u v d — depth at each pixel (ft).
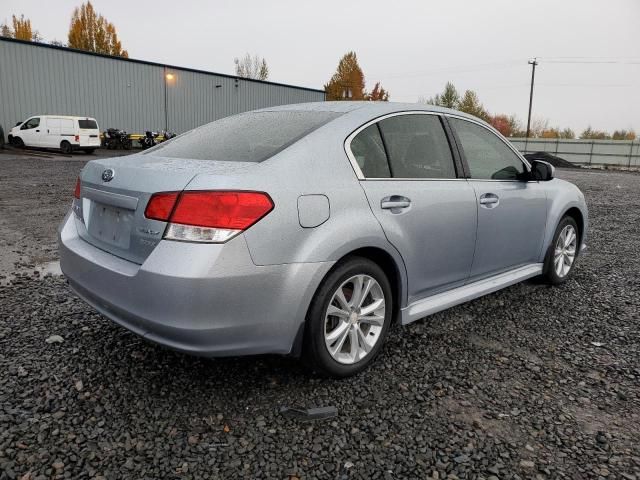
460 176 10.93
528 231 12.92
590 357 10.13
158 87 103.91
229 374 8.94
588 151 122.62
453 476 6.44
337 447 6.97
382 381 8.88
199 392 8.29
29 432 7.01
